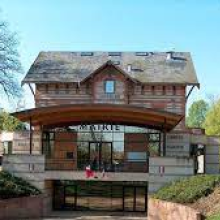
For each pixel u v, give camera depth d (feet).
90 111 119.96
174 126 131.75
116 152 130.52
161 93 139.95
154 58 151.84
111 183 127.85
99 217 114.32
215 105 224.94
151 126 130.93
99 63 150.61
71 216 115.34
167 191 108.47
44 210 116.98
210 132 213.05
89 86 140.97
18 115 119.44
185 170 117.08
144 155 130.21
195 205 90.38
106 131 131.23
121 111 119.44
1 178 114.01
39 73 143.74
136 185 127.13
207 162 140.87
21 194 111.14
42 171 120.16
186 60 150.30
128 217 115.44
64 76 142.61
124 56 153.99
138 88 140.05
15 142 137.90
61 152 131.03
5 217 104.78
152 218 110.32
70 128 131.75
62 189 128.98
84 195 128.36
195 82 138.72
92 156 130.62
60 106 117.60
